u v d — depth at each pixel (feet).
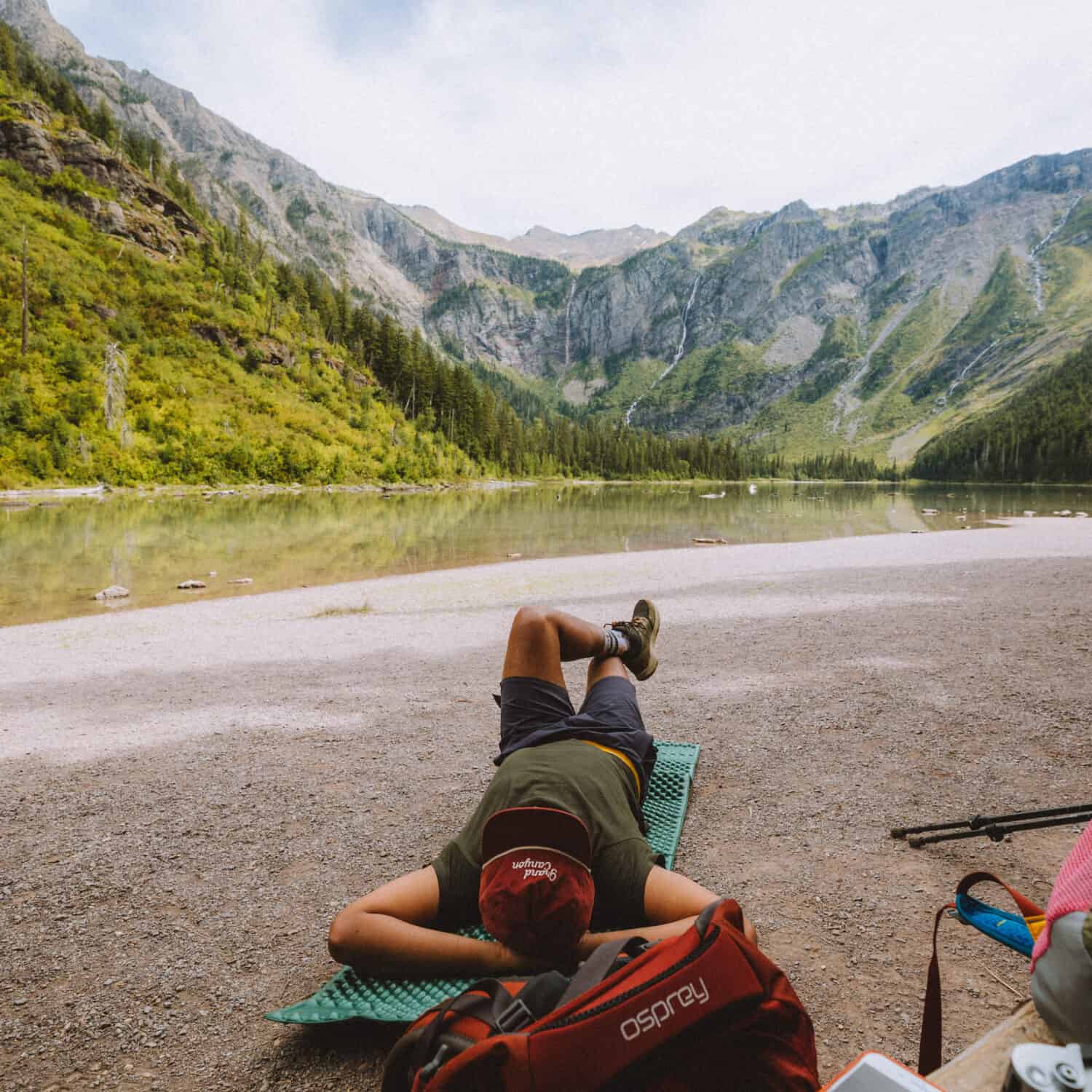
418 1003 7.43
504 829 6.34
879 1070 3.68
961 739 15.69
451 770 14.78
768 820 12.14
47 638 31.91
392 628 32.73
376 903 7.09
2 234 355.77
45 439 211.41
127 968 8.54
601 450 552.82
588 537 91.30
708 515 139.13
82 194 440.86
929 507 175.52
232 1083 6.71
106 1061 7.02
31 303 317.42
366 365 466.29
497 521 122.93
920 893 9.77
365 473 317.83
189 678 24.16
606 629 10.63
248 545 79.77
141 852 11.50
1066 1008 4.06
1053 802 12.44
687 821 12.14
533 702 8.69
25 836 12.21
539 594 42.52
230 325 390.42
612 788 7.37
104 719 19.39
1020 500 219.41
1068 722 16.43
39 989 8.16
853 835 11.53
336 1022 7.23
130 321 339.36
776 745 15.78
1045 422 573.74
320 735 17.47
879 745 15.53
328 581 52.85
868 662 22.81
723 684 20.83
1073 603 32.91
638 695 20.03
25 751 16.85
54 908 9.89
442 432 422.41
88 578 54.60
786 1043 4.09
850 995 7.67
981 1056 4.16
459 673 23.68
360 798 13.51
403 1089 4.76
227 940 9.07
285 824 12.44
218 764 15.55
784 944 8.64
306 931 9.23
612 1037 3.82
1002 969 8.11
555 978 4.67
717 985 3.93
